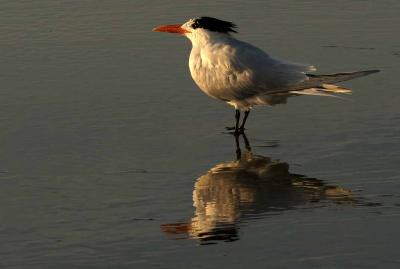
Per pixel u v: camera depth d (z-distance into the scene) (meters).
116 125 14.33
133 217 10.99
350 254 9.74
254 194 11.66
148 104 15.22
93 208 11.28
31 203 11.47
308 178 12.16
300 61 17.02
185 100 15.45
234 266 9.57
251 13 19.81
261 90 14.11
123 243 10.23
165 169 12.62
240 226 10.64
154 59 17.36
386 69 16.55
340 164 12.63
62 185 12.06
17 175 12.41
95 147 13.42
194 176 12.35
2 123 14.36
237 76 14.13
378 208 11.02
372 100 15.14
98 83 16.14
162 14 19.80
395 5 20.17
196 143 13.65
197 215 10.99
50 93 15.65
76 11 20.12
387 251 9.78
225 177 12.27
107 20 19.52
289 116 14.76
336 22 19.19
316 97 15.51
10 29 19.03
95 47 17.98
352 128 14.01
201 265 9.62
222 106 15.25
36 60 17.31
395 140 13.41
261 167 12.63
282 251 9.90
